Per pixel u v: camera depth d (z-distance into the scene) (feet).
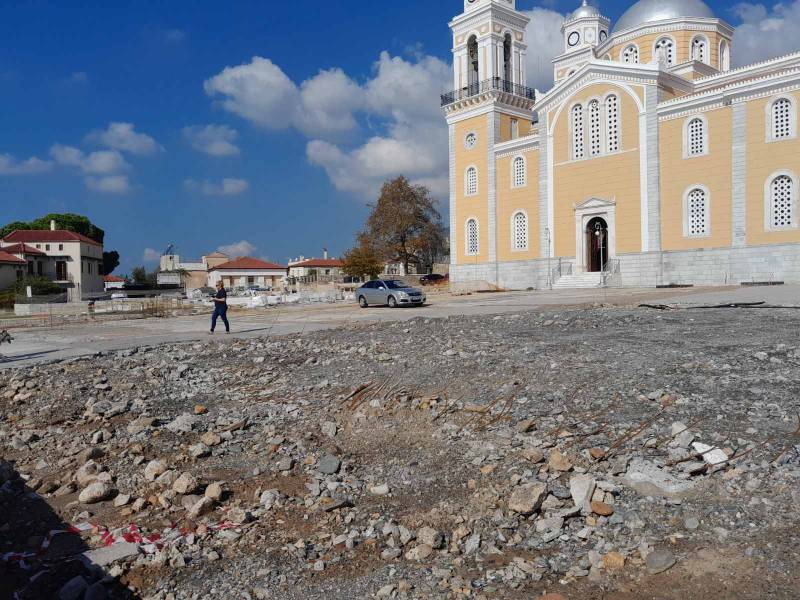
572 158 143.95
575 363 29.43
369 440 22.63
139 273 391.04
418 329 51.96
